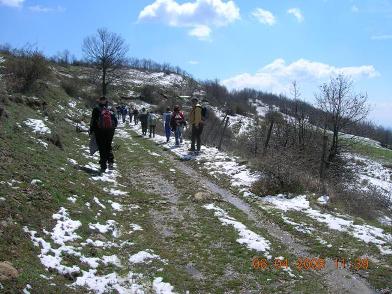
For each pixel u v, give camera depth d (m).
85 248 6.59
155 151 17.39
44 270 5.51
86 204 8.38
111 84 60.09
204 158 15.59
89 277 5.82
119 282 5.94
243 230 8.45
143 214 9.10
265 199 10.80
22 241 5.92
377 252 7.89
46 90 25.34
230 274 6.64
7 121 11.85
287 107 21.20
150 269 6.48
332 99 18.66
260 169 12.95
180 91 72.31
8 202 6.78
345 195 12.87
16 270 5.09
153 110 48.53
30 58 22.83
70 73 58.81
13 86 20.72
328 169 16.62
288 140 18.70
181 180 12.35
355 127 18.83
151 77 83.25
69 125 18.45
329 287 6.48
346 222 9.38
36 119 14.85
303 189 11.43
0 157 8.57
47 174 8.89
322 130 18.95
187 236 8.01
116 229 7.87
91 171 11.37
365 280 6.81
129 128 30.66
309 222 9.25
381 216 13.74
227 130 27.55
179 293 5.89
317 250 7.89
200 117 16.97
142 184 11.64
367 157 30.25
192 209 9.67
